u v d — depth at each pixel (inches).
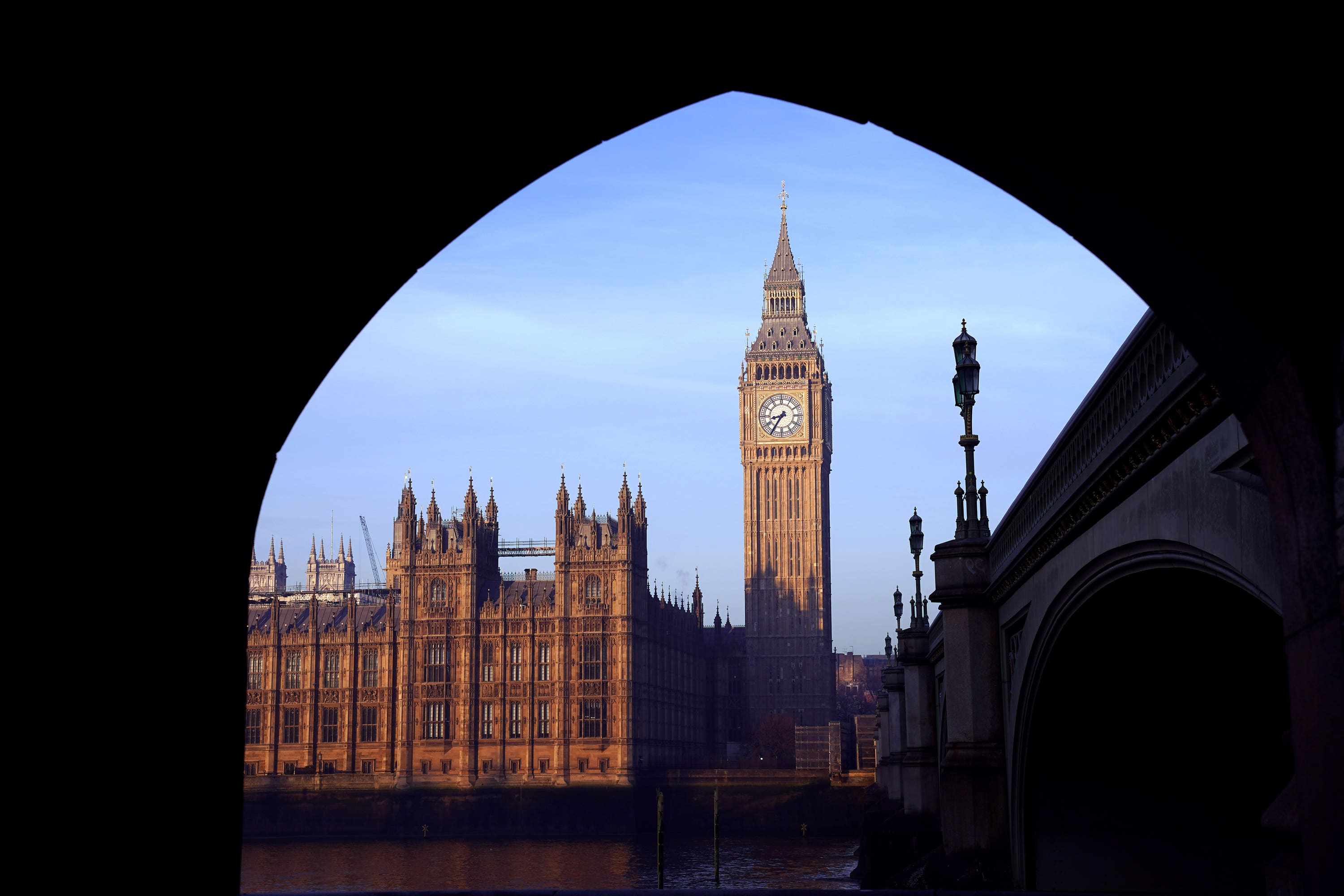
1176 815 938.1
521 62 273.1
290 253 286.2
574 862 4936.0
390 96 269.6
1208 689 813.2
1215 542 452.8
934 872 1050.7
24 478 225.6
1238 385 319.6
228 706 300.0
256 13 233.5
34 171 225.1
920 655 1999.3
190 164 253.8
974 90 292.2
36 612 229.0
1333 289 274.5
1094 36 267.6
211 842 290.2
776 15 272.5
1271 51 257.1
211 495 290.8
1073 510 682.2
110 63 225.6
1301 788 301.0
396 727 6382.9
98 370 246.1
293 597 7185.0
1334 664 280.2
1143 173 289.6
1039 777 959.6
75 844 239.6
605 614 6318.9
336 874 4648.1
